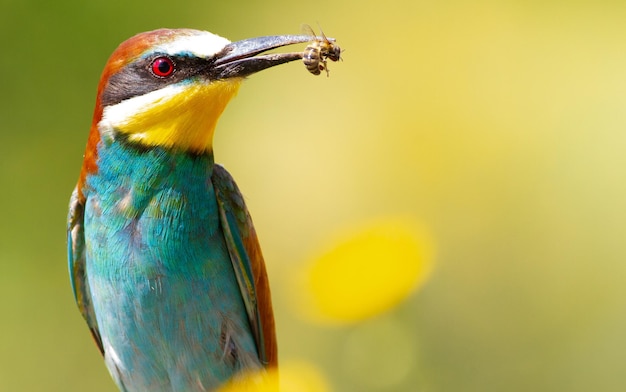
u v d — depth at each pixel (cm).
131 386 279
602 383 285
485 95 300
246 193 298
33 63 293
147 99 276
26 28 292
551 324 288
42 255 292
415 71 301
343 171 298
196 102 276
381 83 301
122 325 277
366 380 267
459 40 302
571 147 297
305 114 300
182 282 277
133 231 276
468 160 297
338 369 275
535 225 294
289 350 285
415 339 267
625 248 293
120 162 276
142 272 276
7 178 292
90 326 281
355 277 266
